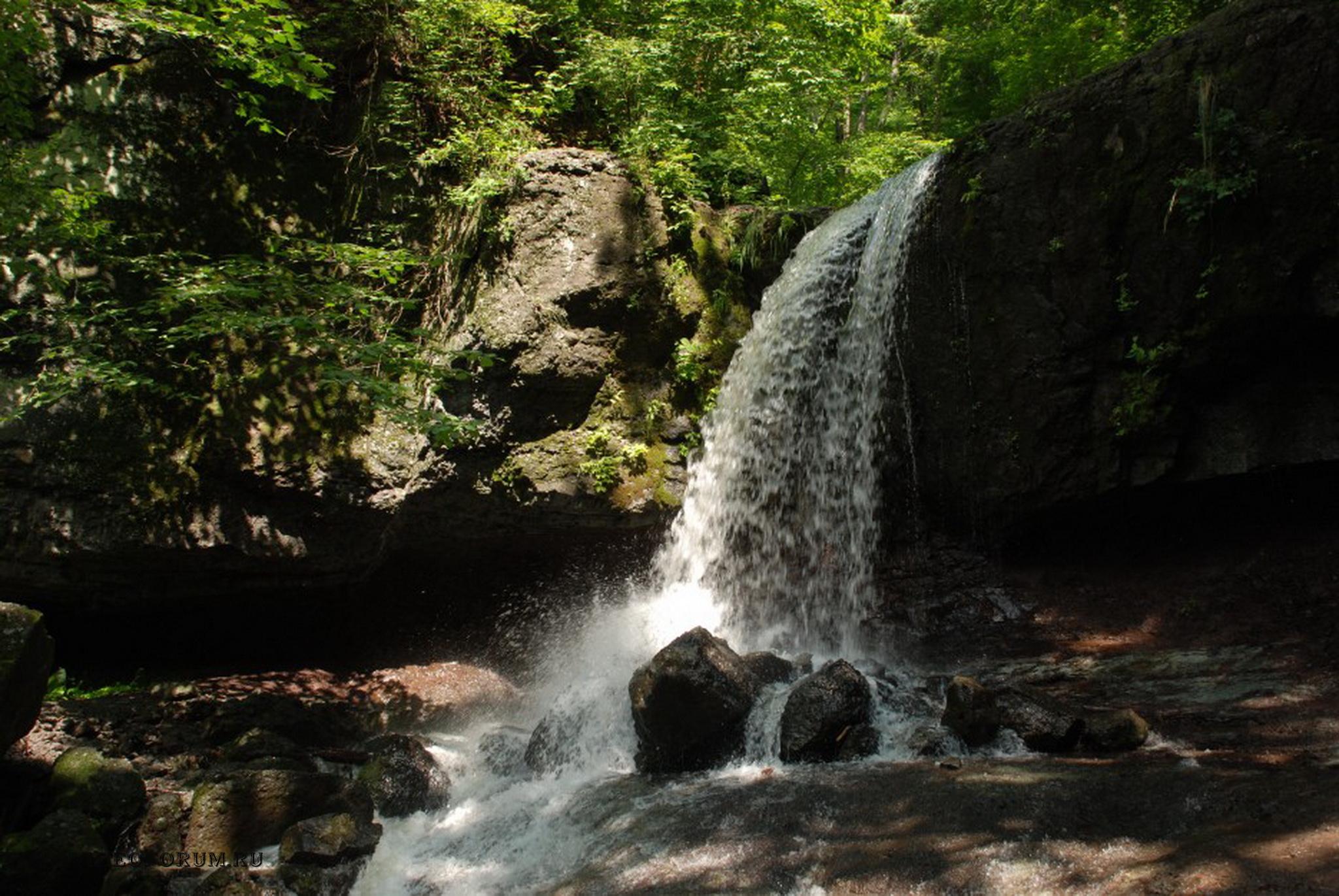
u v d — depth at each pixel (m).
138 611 9.12
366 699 9.01
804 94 13.62
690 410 9.50
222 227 9.30
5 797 5.61
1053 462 7.28
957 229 7.86
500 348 8.90
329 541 8.98
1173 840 3.87
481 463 9.03
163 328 8.75
